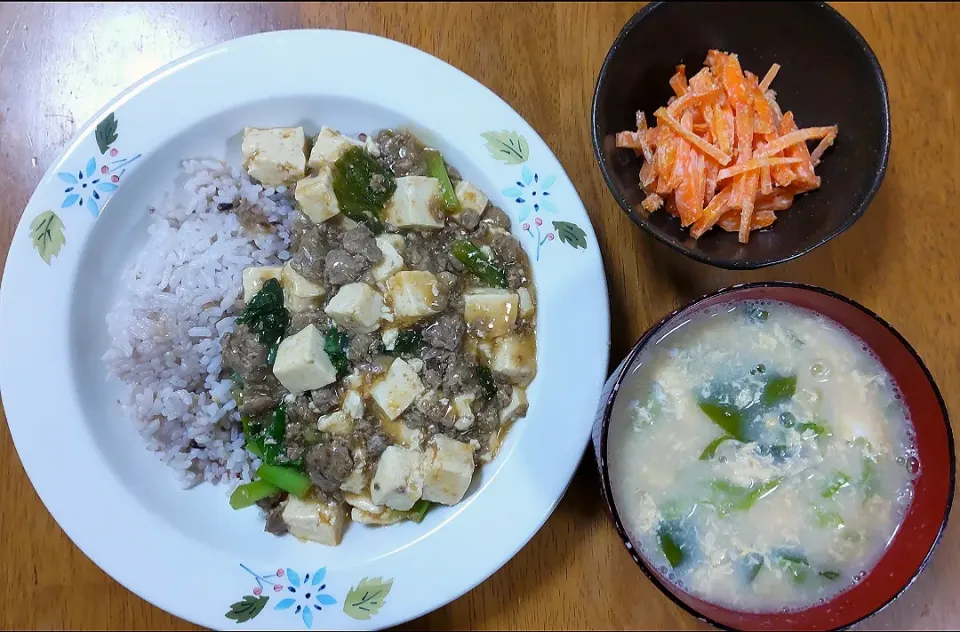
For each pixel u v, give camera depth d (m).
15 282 0.35
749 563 0.34
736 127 0.37
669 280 0.39
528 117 0.40
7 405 0.35
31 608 0.38
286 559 0.35
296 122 0.38
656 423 0.34
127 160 0.36
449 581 0.34
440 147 0.37
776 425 0.34
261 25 0.41
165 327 0.37
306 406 0.36
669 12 0.36
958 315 0.39
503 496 0.35
